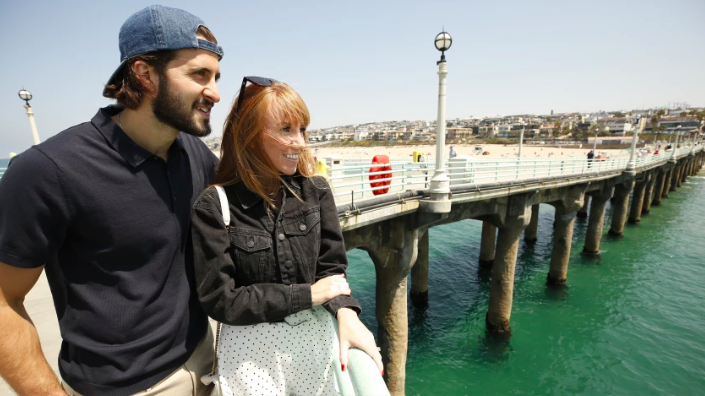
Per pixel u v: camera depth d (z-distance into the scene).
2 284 1.03
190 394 1.42
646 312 13.52
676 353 11.00
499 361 10.73
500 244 11.81
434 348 11.41
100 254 1.16
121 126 1.18
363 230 7.43
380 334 8.98
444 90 7.61
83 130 1.11
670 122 134.38
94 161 1.09
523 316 13.30
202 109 1.21
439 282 16.41
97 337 1.20
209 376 1.41
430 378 10.09
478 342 11.67
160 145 1.23
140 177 1.17
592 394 9.43
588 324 12.70
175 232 1.29
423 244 14.12
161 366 1.29
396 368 8.94
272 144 1.22
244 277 1.29
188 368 1.40
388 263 8.39
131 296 1.20
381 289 8.72
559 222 15.84
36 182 0.99
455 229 25.39
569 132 131.75
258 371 1.30
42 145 1.04
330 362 1.38
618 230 23.77
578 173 16.36
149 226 1.20
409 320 13.11
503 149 93.75
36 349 1.11
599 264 18.75
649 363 10.55
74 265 1.18
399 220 8.17
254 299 1.18
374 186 7.56
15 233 1.00
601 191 19.31
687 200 37.75
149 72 1.10
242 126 1.22
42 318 3.48
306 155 1.39
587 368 10.39
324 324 1.39
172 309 1.31
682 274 17.17
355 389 1.02
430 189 8.05
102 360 1.21
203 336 1.47
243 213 1.27
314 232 1.35
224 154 1.33
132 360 1.22
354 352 1.14
